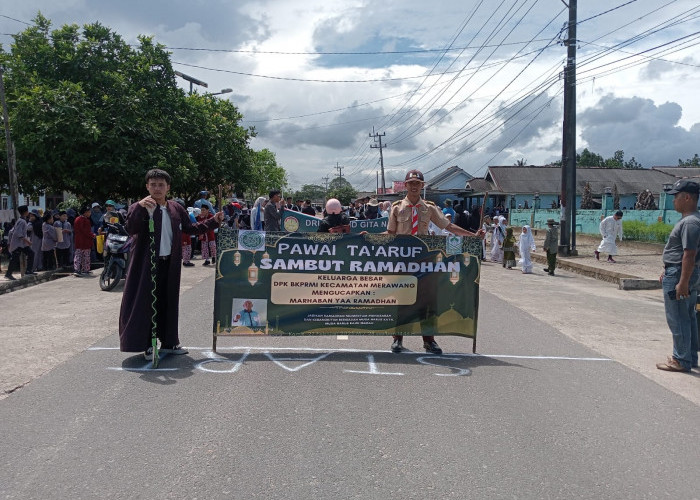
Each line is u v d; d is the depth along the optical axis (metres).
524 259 16.86
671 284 6.36
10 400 4.88
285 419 4.55
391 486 3.56
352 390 5.28
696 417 4.92
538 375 5.97
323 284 6.48
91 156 18.64
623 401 5.26
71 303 9.75
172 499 3.36
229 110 28.45
